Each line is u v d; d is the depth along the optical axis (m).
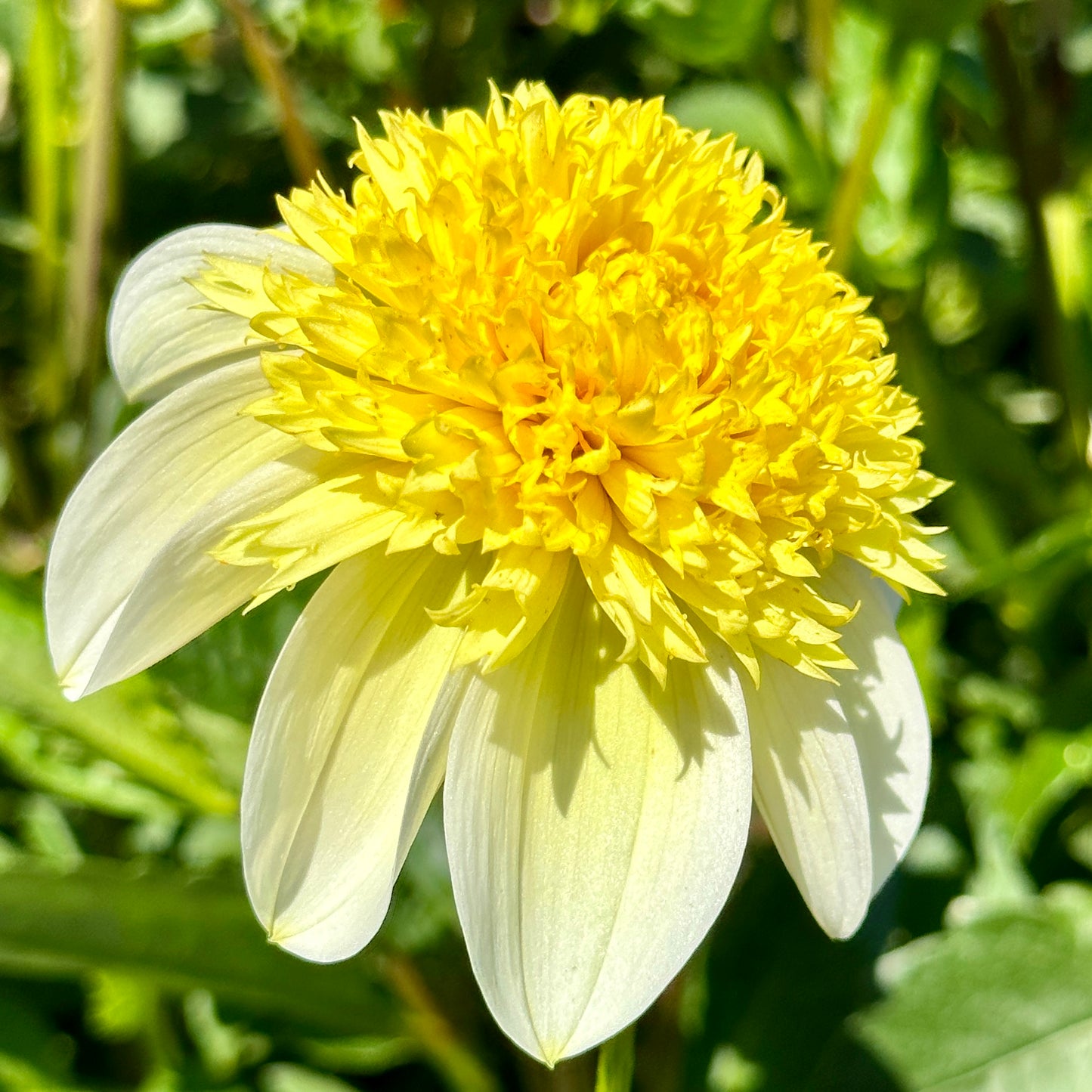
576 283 0.21
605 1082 0.22
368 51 0.32
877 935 0.29
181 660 0.26
